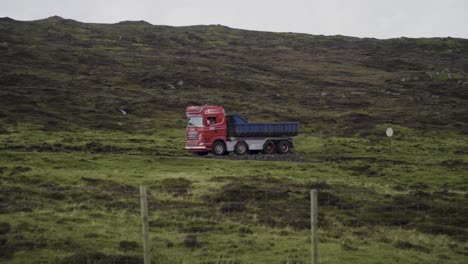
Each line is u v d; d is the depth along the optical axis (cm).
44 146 5912
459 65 18700
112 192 3503
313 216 1650
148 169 4769
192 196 3478
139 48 17462
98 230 2439
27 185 3625
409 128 8850
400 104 11625
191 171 4716
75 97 9944
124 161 5153
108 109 9356
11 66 11950
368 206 3269
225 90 12200
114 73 12800
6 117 8038
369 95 12725
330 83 14288
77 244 2175
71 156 5209
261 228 2612
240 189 3562
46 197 3225
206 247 2228
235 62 16612
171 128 8319
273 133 6056
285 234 2523
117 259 1969
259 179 4169
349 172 4859
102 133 7569
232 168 4888
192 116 5866
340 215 3036
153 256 2052
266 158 5681
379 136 8094
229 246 2247
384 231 2686
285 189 3694
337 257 2114
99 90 10894
